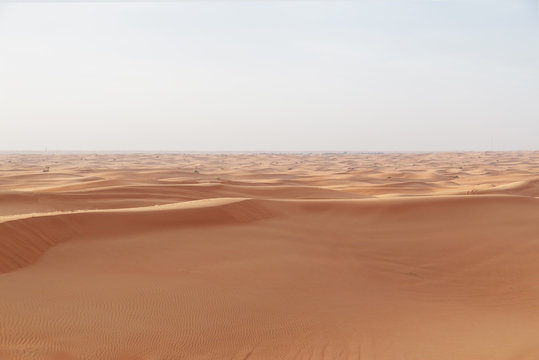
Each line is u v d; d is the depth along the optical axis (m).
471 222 26.84
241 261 18.62
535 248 23.12
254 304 14.41
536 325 14.90
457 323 14.55
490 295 18.36
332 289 16.84
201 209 24.36
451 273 20.58
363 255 21.89
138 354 10.64
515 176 91.31
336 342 12.26
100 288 14.38
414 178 97.19
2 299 12.67
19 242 16.91
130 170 107.19
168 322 12.49
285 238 22.81
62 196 38.09
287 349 11.65
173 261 17.88
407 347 12.15
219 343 11.66
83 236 19.50
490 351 12.02
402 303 16.31
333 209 28.61
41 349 10.08
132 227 21.28
